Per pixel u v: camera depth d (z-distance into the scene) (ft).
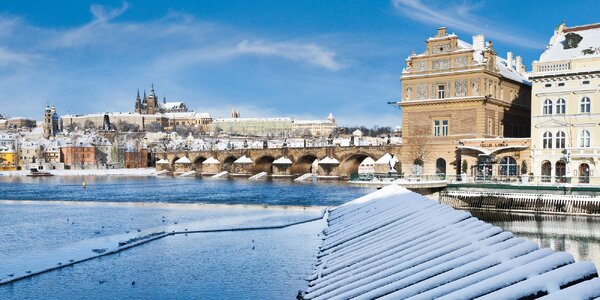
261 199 363.15
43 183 607.78
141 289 132.67
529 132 429.38
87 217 263.70
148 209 298.97
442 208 153.07
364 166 558.56
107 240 194.90
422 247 119.85
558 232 209.77
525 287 70.59
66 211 292.20
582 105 294.66
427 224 139.23
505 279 77.36
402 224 152.25
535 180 295.07
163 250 176.86
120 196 407.23
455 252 103.09
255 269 150.71
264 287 133.28
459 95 364.58
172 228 222.48
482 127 353.92
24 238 201.77
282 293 128.06
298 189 453.99
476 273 85.92
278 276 143.13
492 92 369.71
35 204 336.49
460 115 362.33
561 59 300.20
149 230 217.97
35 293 129.80
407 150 385.29
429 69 379.76
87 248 179.63
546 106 306.14
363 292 103.30
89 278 143.02
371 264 121.90
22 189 501.15
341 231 185.37
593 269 73.20
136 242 187.01
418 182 271.08
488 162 323.16
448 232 121.90
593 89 289.94
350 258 138.62
